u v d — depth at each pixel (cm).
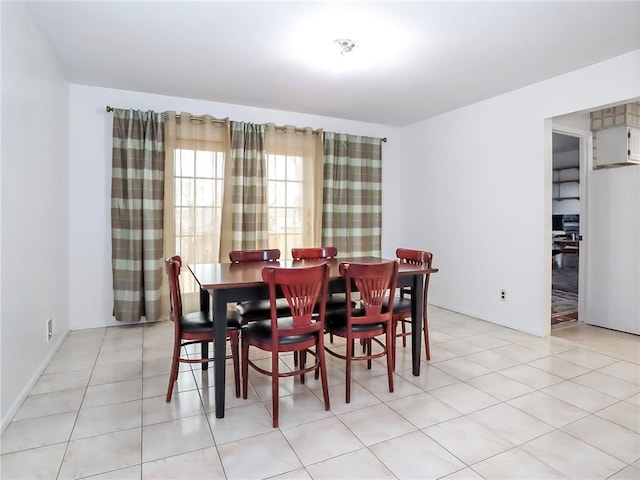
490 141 398
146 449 182
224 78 342
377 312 240
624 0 216
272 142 436
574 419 211
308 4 222
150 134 373
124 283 370
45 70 273
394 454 180
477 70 321
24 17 229
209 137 403
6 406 203
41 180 269
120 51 288
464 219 431
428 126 481
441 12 230
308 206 455
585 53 288
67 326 352
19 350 223
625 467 171
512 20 239
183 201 395
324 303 221
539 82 349
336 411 220
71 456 176
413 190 507
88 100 364
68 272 355
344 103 416
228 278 229
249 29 253
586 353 313
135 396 236
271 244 439
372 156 494
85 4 225
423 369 281
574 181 729
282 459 176
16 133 219
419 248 498
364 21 241
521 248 370
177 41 272
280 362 300
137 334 355
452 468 170
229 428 201
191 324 230
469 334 362
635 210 366
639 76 282
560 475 165
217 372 211
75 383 253
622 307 376
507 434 196
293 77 339
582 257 409
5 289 203
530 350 320
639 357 305
